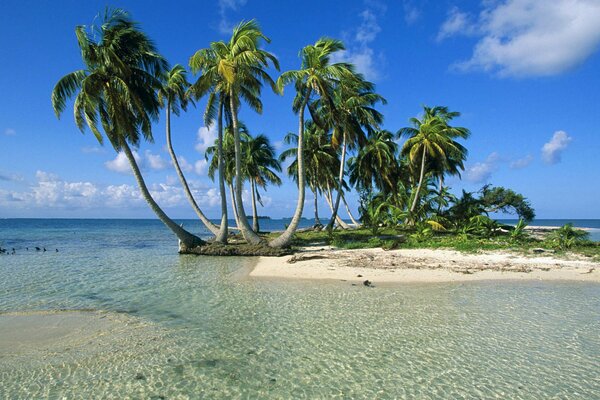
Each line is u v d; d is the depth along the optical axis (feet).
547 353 25.50
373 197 144.87
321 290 44.37
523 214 178.40
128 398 19.99
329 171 134.10
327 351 26.08
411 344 27.22
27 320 33.19
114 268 62.95
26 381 21.94
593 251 69.31
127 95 68.39
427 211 120.26
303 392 20.58
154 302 39.29
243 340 28.19
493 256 67.21
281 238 79.41
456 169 134.00
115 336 29.17
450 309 35.94
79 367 23.75
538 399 19.71
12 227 297.12
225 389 20.93
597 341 27.66
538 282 47.91
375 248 81.46
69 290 45.29
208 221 88.99
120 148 77.82
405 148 115.96
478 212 108.58
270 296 41.63
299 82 79.97
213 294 42.80
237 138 78.43
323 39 77.46
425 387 21.04
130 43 72.59
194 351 26.17
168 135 91.56
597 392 20.38
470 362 24.17
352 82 84.84
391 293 42.60
